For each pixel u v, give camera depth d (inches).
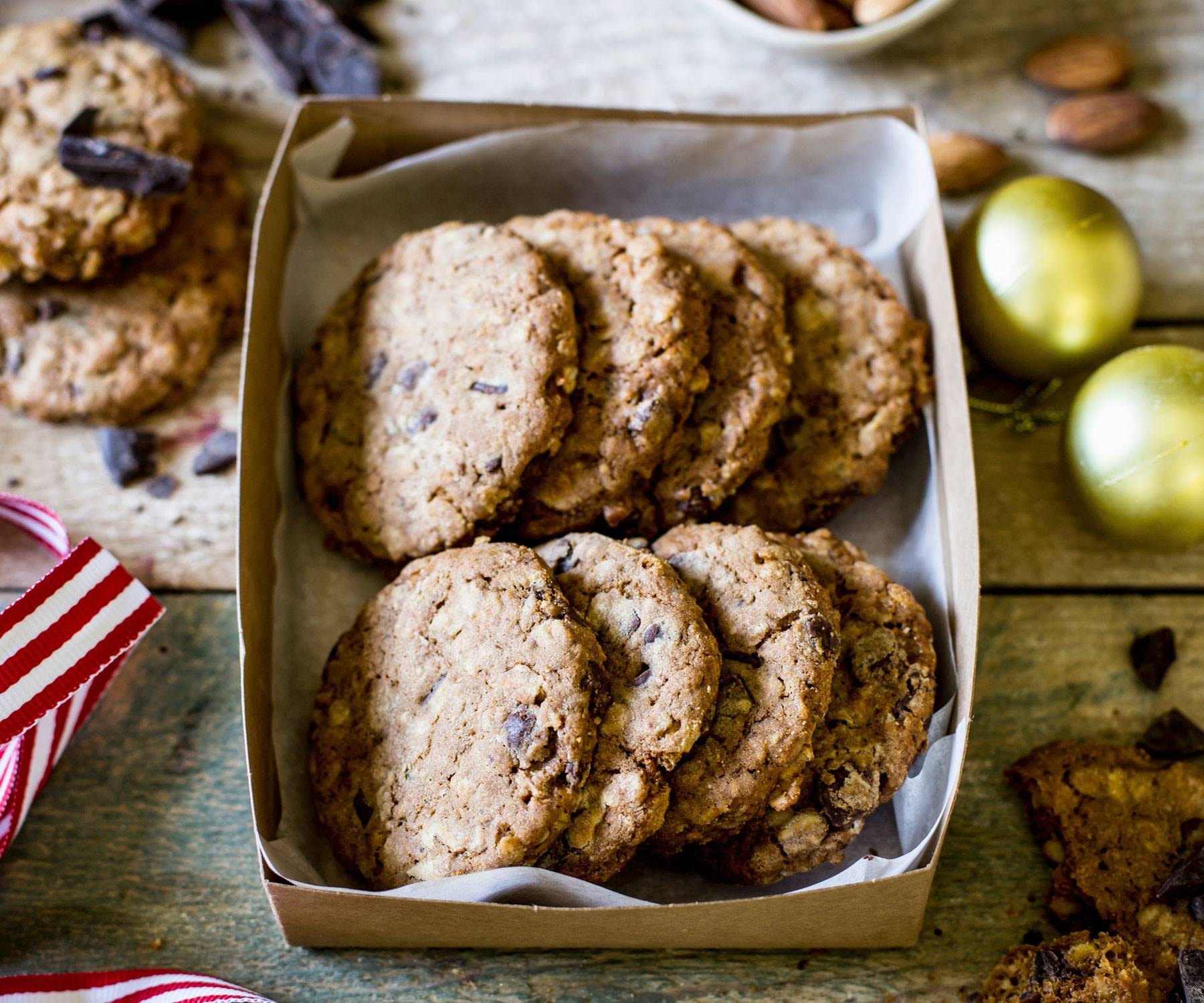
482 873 14.9
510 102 18.2
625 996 16.2
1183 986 15.5
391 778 15.7
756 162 18.0
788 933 15.7
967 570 16.0
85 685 16.4
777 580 15.7
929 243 17.3
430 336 16.7
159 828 16.8
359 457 16.8
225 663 17.3
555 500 16.2
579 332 16.5
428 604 15.9
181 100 18.2
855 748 15.6
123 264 18.0
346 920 15.4
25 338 17.8
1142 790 16.4
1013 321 17.0
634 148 17.9
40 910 16.5
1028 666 17.2
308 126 17.6
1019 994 15.9
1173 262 18.6
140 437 17.8
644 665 15.2
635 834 15.0
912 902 15.2
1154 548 17.0
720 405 16.5
